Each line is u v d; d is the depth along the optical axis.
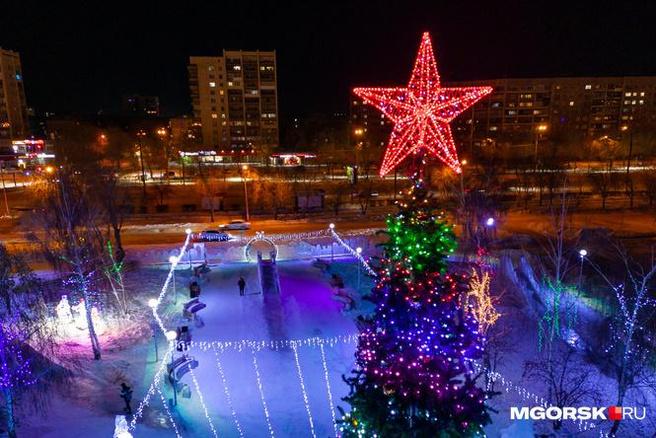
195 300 23.11
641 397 16.25
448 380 9.16
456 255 27.08
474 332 9.45
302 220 44.31
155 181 73.44
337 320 21.67
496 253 28.05
